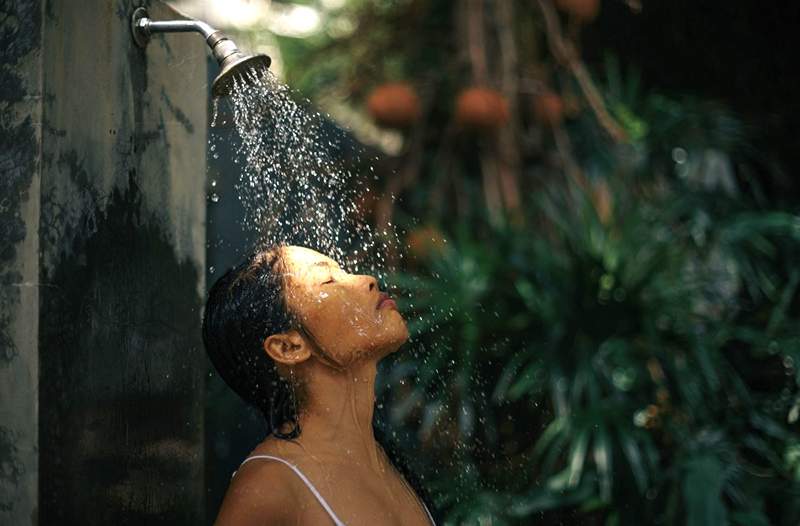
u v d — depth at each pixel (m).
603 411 3.52
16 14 1.74
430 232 4.14
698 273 4.08
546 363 3.68
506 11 4.32
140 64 2.04
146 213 2.05
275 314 1.90
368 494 1.86
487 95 4.22
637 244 3.93
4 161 1.73
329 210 2.70
